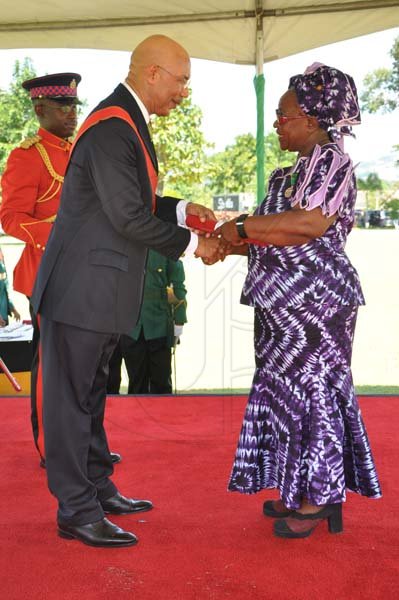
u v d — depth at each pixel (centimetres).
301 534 266
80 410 264
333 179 248
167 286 487
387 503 301
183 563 249
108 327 257
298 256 257
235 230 257
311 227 248
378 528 276
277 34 525
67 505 264
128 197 247
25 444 384
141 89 262
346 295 260
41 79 370
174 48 262
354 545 262
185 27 527
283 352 264
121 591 230
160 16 519
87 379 263
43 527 280
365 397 477
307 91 253
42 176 370
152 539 269
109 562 250
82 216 255
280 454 266
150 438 391
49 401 263
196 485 323
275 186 267
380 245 1623
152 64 260
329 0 504
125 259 258
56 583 236
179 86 265
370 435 390
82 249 255
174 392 518
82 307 254
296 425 261
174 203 300
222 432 400
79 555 256
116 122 250
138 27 525
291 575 239
